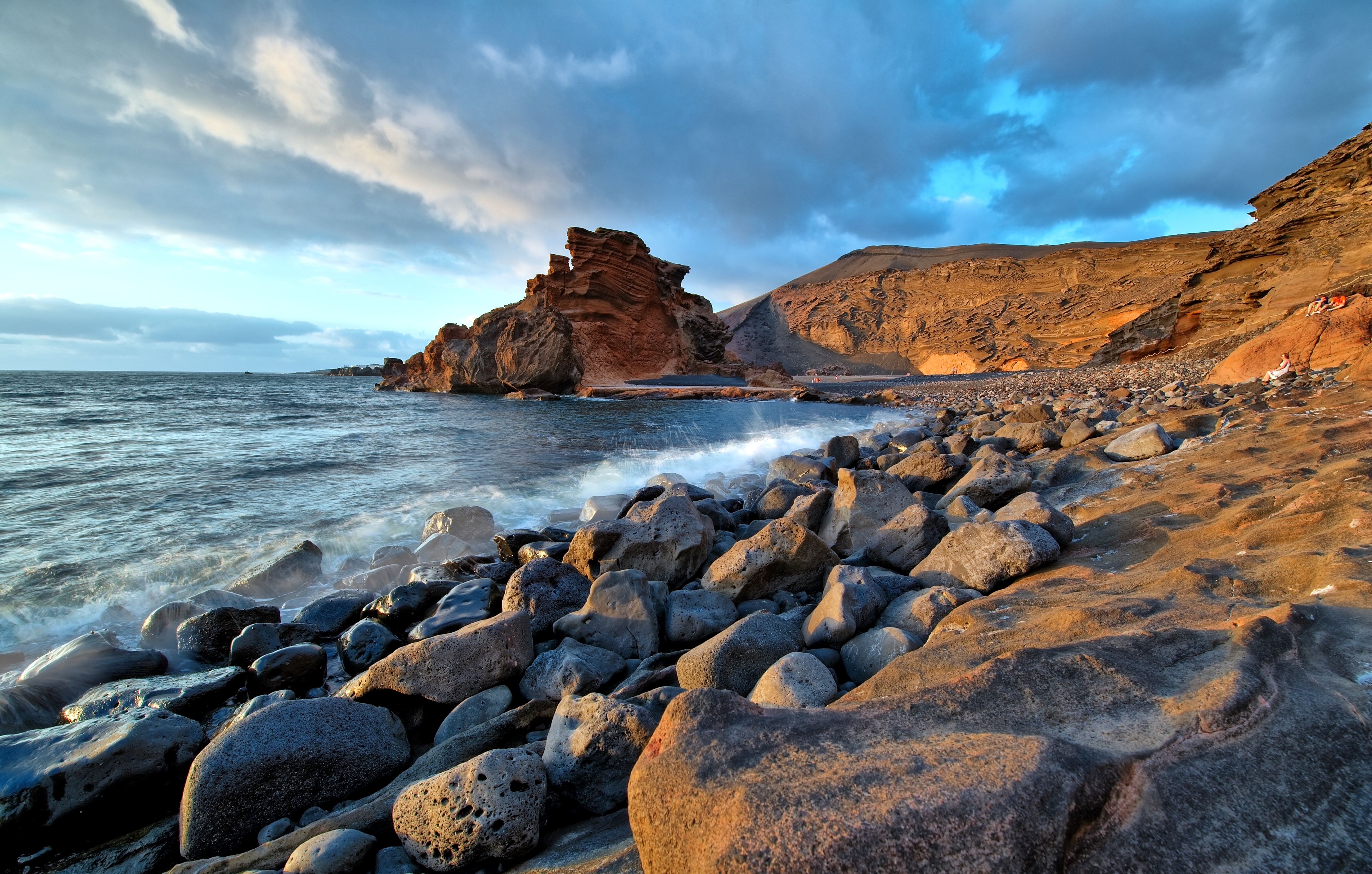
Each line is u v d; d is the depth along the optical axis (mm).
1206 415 8234
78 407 27750
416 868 2213
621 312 53281
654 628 4020
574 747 2496
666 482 8164
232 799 2566
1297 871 1265
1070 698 1819
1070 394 22156
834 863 1292
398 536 7375
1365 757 1483
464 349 44156
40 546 6668
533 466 11844
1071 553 4156
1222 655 1940
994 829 1310
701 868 1406
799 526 4676
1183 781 1444
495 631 3525
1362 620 2061
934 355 107812
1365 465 3812
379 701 3354
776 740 1723
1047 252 175750
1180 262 85125
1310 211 31797
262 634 4406
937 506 6559
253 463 11930
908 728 1741
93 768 2670
